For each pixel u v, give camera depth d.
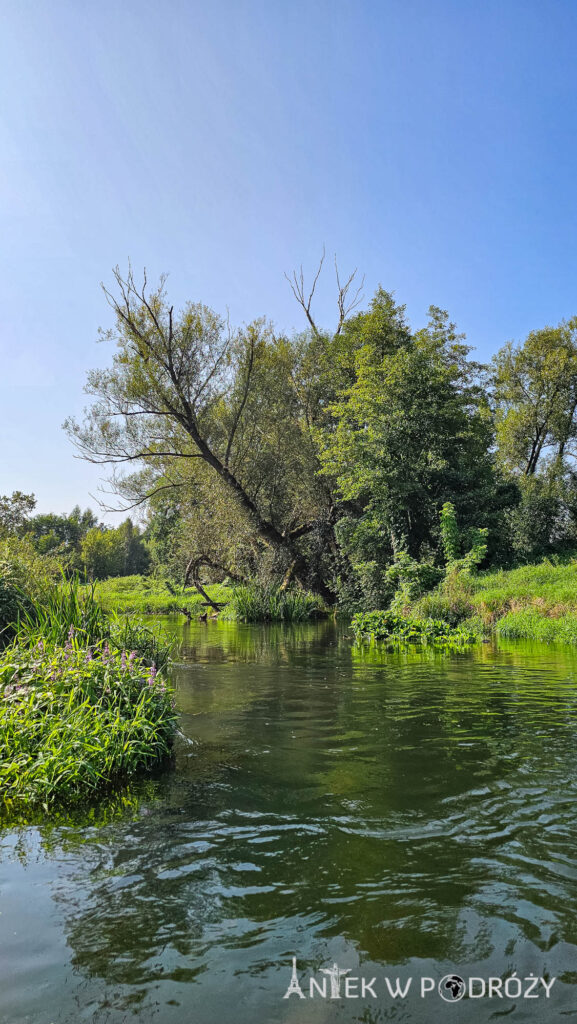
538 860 3.43
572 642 14.85
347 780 4.80
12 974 2.51
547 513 34.62
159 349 24.73
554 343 40.62
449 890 3.12
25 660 5.96
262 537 30.92
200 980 2.48
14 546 10.98
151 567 47.88
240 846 3.66
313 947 2.69
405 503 25.62
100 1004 2.34
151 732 5.50
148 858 3.53
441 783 4.70
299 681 9.75
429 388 26.03
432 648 14.69
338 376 31.41
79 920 2.90
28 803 4.48
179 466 28.95
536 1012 2.29
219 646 15.73
